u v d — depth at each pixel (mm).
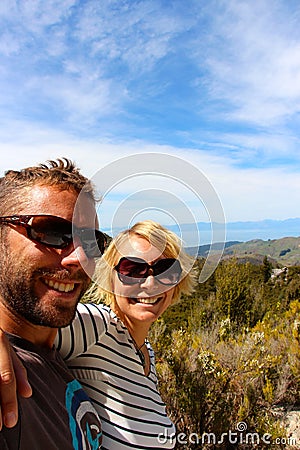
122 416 651
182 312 4207
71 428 457
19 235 425
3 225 431
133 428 655
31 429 372
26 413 371
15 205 433
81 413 505
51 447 396
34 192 438
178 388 1762
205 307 4316
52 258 427
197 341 2531
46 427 402
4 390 282
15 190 439
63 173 460
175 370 1790
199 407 1705
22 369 309
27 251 422
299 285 6652
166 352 1872
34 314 431
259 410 2000
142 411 684
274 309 5102
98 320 674
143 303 714
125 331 724
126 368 693
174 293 779
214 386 1808
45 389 433
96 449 534
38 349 463
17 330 447
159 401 765
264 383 2301
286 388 2373
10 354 301
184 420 1722
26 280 425
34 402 399
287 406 2373
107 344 679
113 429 635
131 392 681
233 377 2023
